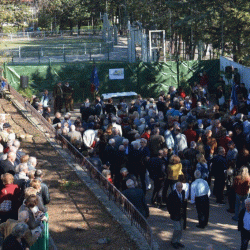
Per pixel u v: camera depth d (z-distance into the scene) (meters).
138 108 22.47
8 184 10.17
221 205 14.62
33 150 17.36
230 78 31.09
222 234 12.50
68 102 30.08
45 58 46.47
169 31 47.25
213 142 16.06
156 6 52.59
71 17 76.69
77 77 34.34
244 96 27.06
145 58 39.69
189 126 16.84
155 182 14.05
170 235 12.26
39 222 8.77
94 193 13.08
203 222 12.77
